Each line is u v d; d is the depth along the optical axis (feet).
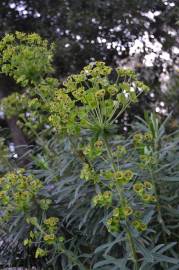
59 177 7.72
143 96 19.06
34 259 8.24
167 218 6.93
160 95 18.74
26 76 7.20
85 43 19.51
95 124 5.38
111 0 18.84
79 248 7.44
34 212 7.32
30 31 19.21
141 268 5.74
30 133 9.50
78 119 5.87
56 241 6.73
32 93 7.61
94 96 5.27
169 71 20.34
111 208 6.84
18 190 6.59
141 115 18.83
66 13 18.99
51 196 7.47
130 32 19.62
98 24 19.24
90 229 7.11
